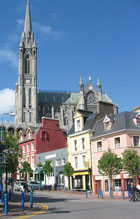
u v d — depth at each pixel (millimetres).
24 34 146500
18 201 29000
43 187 50438
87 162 44531
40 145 61188
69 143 50344
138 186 31781
